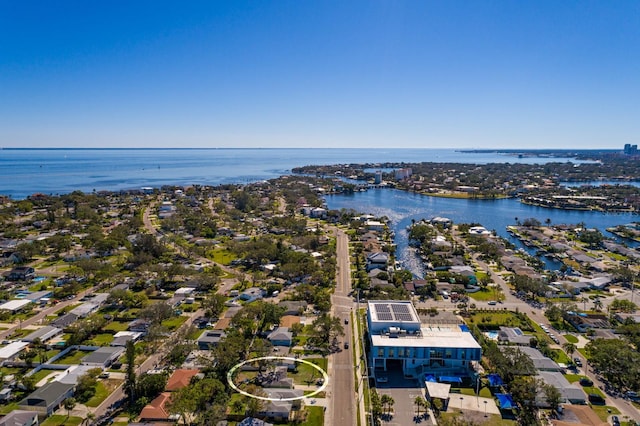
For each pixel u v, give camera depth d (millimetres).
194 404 83562
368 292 160500
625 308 141250
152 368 107000
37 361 111000
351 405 92500
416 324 112250
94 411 89750
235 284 174625
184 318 139250
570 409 89188
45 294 158500
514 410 90062
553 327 132000
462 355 105125
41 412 88250
